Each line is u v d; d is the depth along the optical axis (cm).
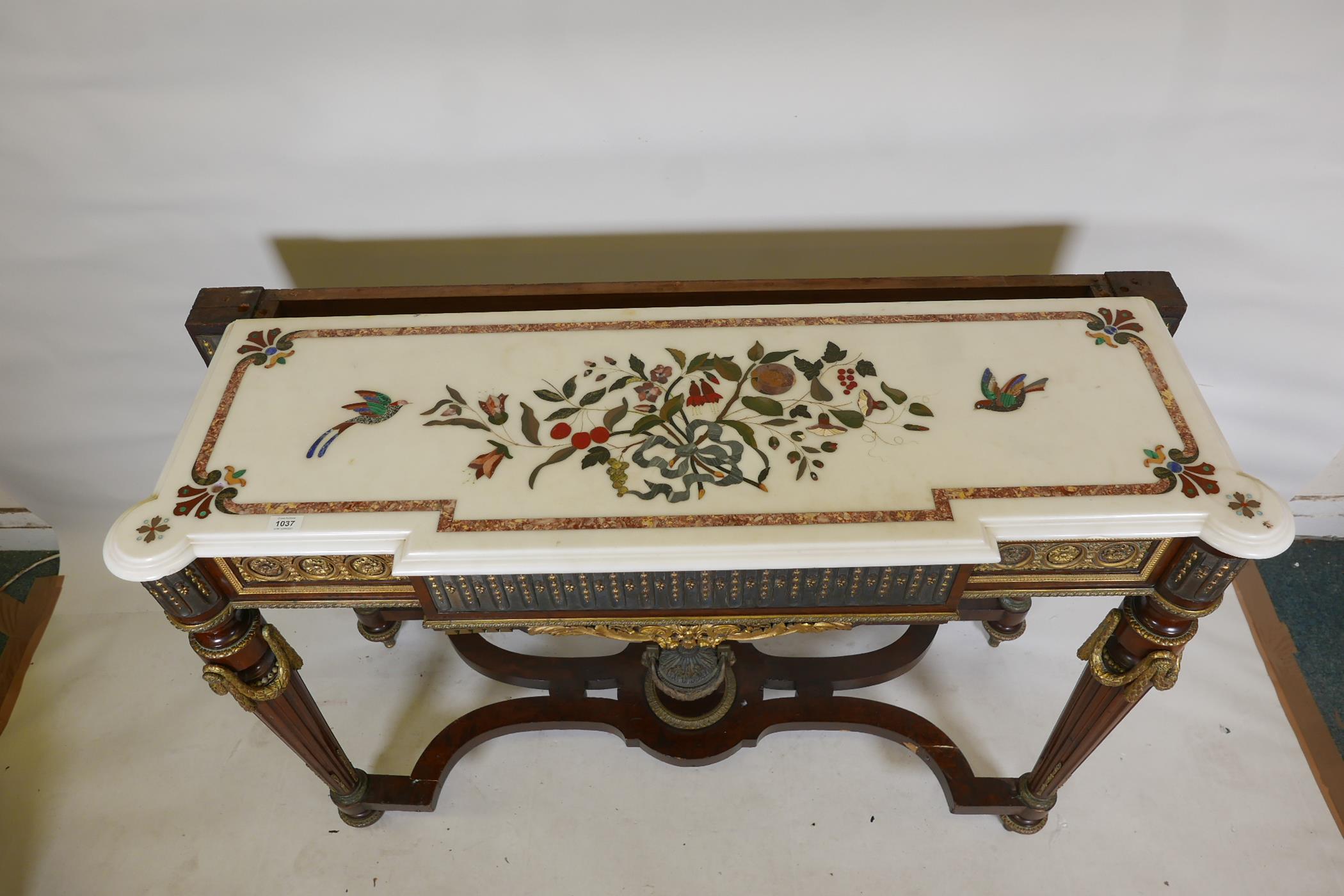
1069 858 174
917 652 188
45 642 209
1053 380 133
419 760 180
